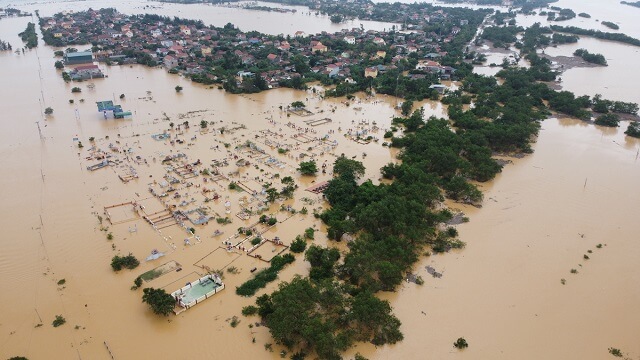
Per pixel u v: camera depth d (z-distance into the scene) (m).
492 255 114.81
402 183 138.62
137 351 85.06
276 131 196.75
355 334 88.19
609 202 141.88
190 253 113.25
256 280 103.00
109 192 141.75
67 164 160.25
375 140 188.50
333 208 130.00
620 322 94.62
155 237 119.62
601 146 187.50
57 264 108.31
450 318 94.12
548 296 101.25
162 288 100.38
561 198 144.00
